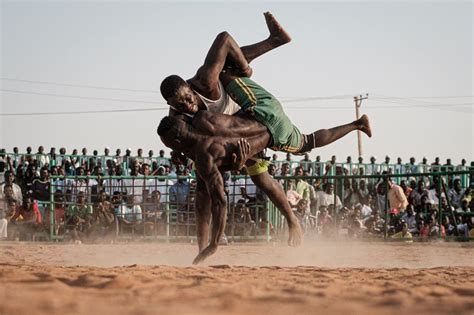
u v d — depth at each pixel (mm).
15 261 9977
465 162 23531
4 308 3980
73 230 16625
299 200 16562
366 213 16469
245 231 16594
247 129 8164
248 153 8125
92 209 16688
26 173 17703
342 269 7238
